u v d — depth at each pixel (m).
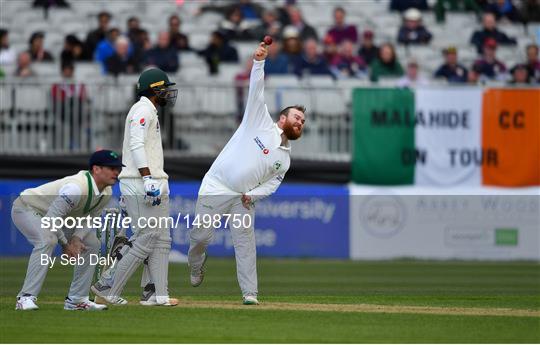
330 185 63.91
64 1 80.31
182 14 80.56
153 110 32.50
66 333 26.83
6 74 70.62
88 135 62.75
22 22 78.12
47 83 62.56
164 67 69.19
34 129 62.53
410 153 64.50
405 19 78.69
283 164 34.12
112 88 63.03
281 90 64.19
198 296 38.81
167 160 62.56
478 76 73.50
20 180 62.03
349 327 28.84
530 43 82.06
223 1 82.44
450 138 64.88
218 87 64.12
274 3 81.44
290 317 30.91
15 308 32.06
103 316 30.33
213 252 63.12
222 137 64.12
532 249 64.75
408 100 64.44
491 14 79.25
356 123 64.06
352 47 74.12
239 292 41.38
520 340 26.81
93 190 30.95
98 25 74.69
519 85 71.06
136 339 25.98
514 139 65.06
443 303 36.72
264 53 33.25
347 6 83.50
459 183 64.94
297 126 33.97
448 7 83.31
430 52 77.94
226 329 28.02
